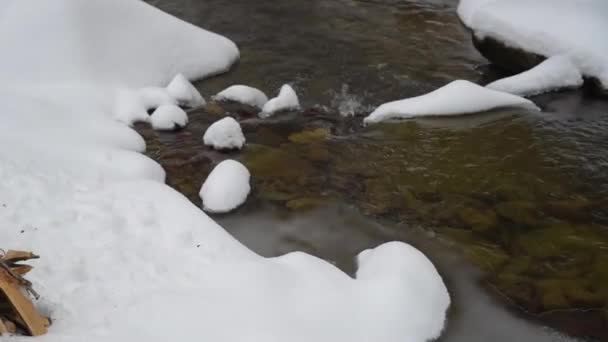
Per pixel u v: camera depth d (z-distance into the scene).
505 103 8.38
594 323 4.66
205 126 7.93
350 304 4.47
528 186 6.56
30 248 4.48
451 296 4.98
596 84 8.89
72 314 3.89
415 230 5.86
